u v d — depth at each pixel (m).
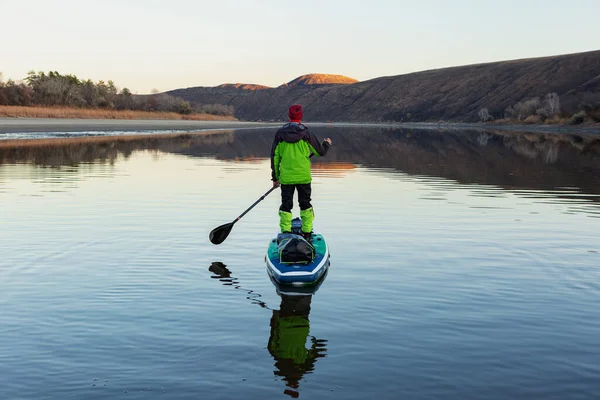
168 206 10.60
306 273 5.77
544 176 16.52
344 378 3.79
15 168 17.12
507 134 53.94
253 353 4.16
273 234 8.30
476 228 8.82
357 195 12.48
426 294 5.58
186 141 37.38
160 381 3.73
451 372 3.87
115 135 42.94
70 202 10.88
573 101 83.62
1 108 61.78
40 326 4.64
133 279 6.00
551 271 6.41
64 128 49.78
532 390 3.62
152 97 108.19
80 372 3.84
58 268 6.38
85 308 5.09
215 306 5.19
